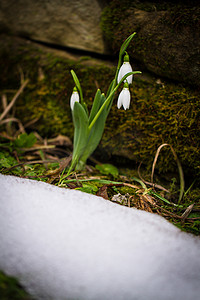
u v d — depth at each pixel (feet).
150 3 1.48
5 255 0.84
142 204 1.28
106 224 0.95
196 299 0.80
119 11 1.53
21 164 1.42
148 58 1.47
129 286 0.81
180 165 1.43
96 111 1.39
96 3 1.63
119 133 1.59
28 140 1.63
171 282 0.83
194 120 1.38
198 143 1.39
